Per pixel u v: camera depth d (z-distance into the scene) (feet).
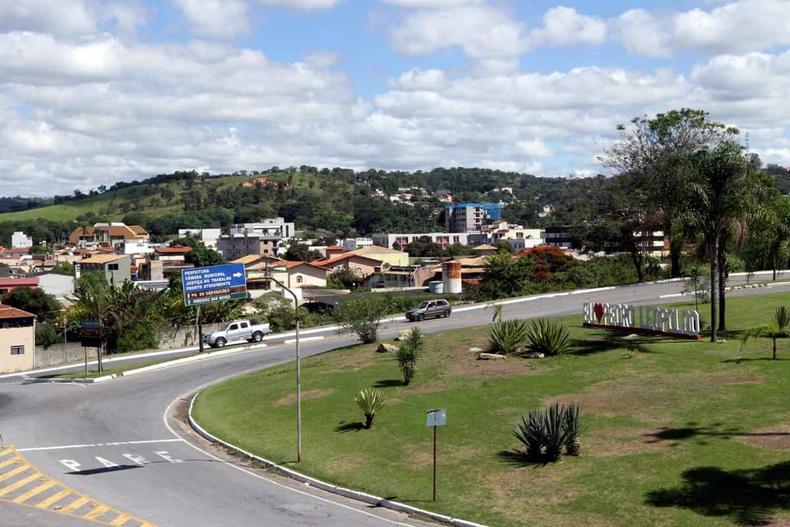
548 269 290.15
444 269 316.60
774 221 123.65
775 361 98.32
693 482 63.05
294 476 80.12
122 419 117.29
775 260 160.15
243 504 70.23
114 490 75.77
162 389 145.48
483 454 78.69
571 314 179.73
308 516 65.92
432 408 97.76
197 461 88.79
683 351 110.52
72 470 84.79
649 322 128.67
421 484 72.59
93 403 133.28
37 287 334.65
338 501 71.10
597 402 90.43
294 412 107.24
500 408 93.40
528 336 125.59
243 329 209.05
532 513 61.98
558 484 67.46
